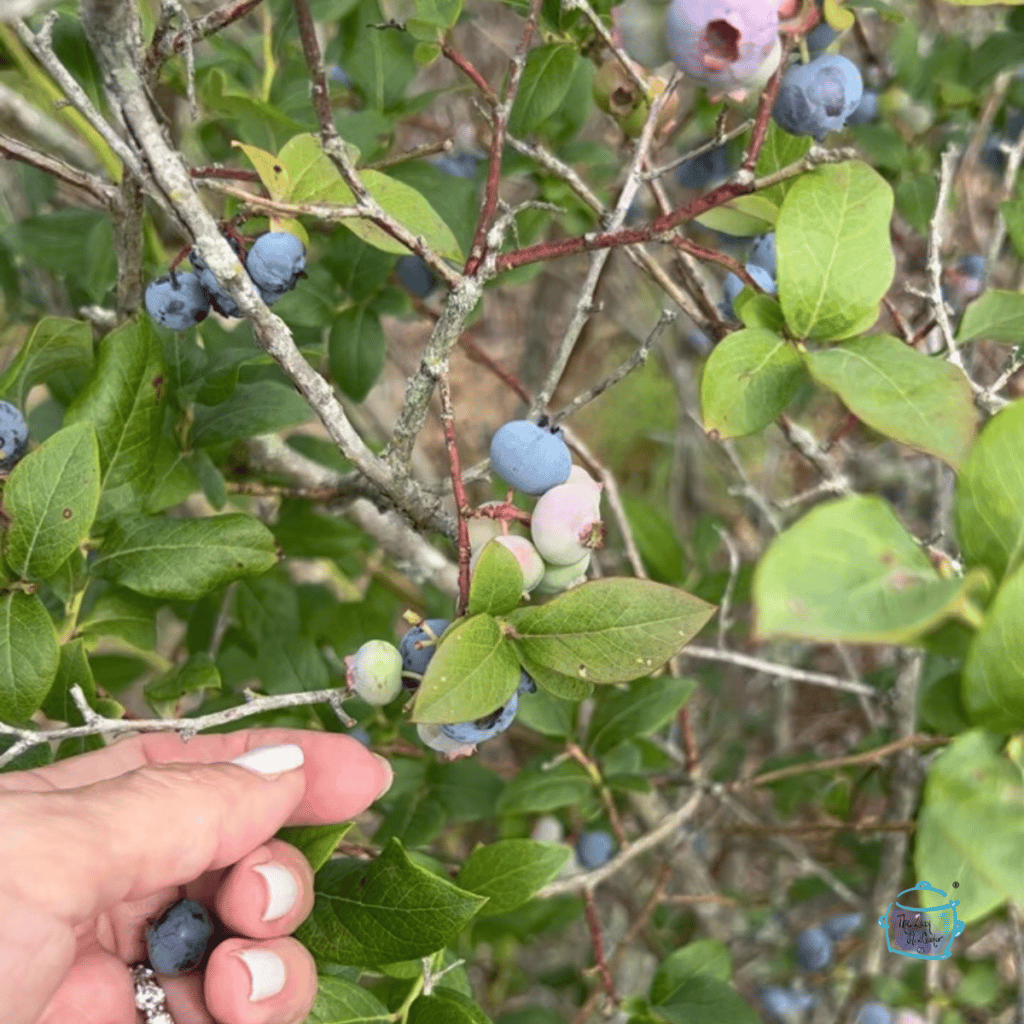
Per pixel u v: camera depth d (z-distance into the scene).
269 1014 0.19
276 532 0.31
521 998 0.48
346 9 0.29
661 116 0.24
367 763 0.22
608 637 0.17
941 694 0.15
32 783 0.21
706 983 0.27
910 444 0.16
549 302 0.52
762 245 0.22
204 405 0.25
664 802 0.42
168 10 0.17
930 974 0.34
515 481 0.18
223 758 0.23
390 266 0.29
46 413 0.30
